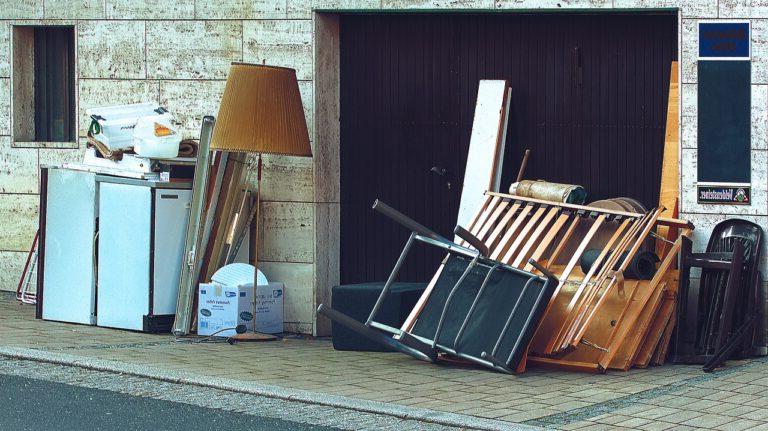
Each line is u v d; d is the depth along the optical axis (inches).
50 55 502.9
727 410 309.9
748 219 396.5
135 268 437.1
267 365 374.3
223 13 460.8
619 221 396.8
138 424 291.6
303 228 451.2
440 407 310.8
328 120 454.9
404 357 397.4
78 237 450.3
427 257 449.7
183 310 434.3
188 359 380.5
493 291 368.5
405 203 453.4
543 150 434.0
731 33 397.1
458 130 445.4
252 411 308.0
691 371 370.9
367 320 381.7
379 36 454.0
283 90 425.7
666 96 418.0
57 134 503.5
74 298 451.5
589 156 428.5
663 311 385.1
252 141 420.2
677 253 392.2
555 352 369.1
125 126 442.6
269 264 456.1
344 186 461.7
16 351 379.9
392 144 454.3
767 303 393.7
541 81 433.4
